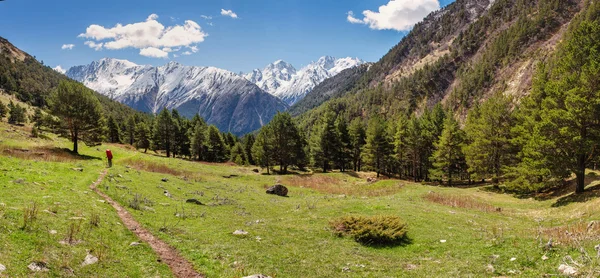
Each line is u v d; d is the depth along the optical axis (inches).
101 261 444.8
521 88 4891.7
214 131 3914.9
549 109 1358.3
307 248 658.2
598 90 1203.2
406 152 2741.1
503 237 664.4
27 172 884.0
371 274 514.9
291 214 1031.0
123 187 1015.6
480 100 5757.9
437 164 2326.5
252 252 591.2
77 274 391.9
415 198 1443.2
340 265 562.3
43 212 554.6
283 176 2418.8
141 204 864.3
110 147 2775.6
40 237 451.8
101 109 2251.5
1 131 2417.6
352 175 2765.7
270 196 1448.1
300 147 3065.9
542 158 1339.8
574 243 537.0
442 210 1107.3
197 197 1155.3
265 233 744.3
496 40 6939.0
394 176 2994.6
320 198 1445.6
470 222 925.8
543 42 5895.7
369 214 986.7
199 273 480.7
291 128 2955.2
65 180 903.7
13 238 423.5
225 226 783.1
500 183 1991.9
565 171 1289.4
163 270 472.1
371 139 2859.3
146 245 556.7
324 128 3063.5
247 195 1397.6
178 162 2425.0
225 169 2539.4
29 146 1978.3
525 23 6525.6
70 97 2033.7
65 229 509.0
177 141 3900.1
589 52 1353.3
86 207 676.7
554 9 6540.4
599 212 893.2
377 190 1881.2
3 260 360.8
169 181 1365.7
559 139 1270.9
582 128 1241.4
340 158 3201.3
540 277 432.8
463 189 1962.4
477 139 2012.8
